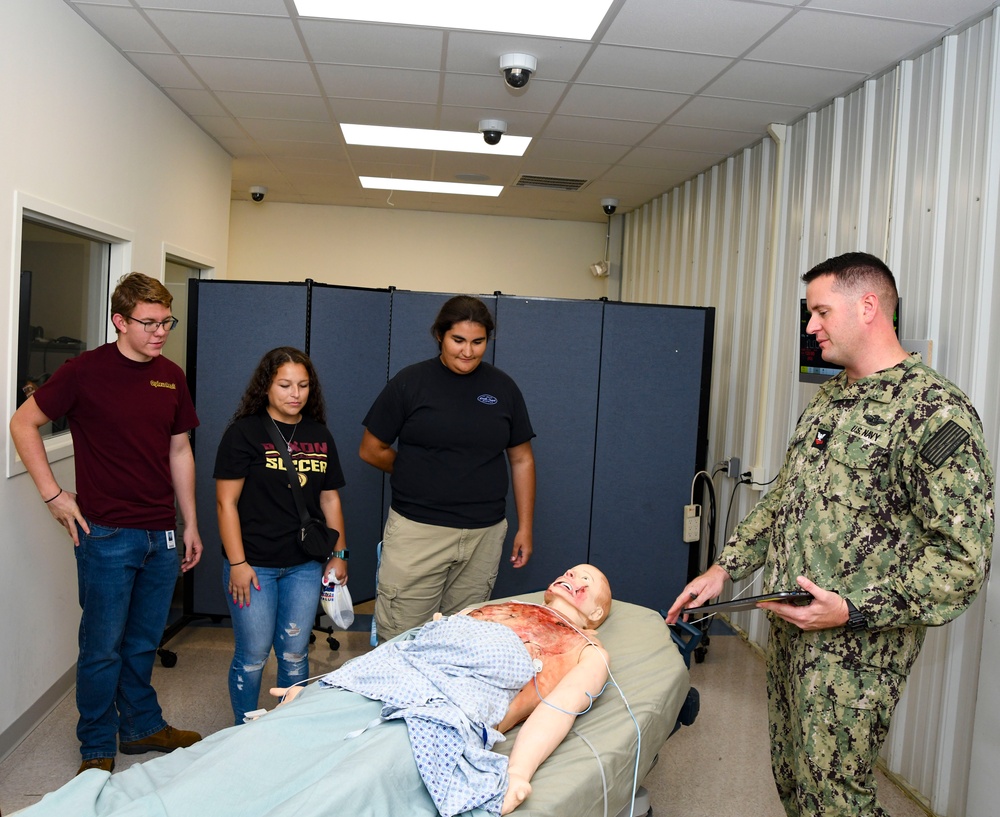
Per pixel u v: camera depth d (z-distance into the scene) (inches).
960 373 100.4
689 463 143.2
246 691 92.6
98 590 91.1
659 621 90.0
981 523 61.5
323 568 96.3
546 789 59.2
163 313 89.6
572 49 126.2
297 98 161.5
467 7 113.0
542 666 71.9
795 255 151.0
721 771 106.0
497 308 139.0
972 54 102.2
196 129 184.7
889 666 67.1
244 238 286.0
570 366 140.0
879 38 110.7
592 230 298.2
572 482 141.3
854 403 69.6
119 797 50.5
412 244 291.4
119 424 90.4
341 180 243.8
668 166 203.3
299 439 92.3
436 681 63.5
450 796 54.3
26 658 107.1
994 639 88.6
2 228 98.7
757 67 127.2
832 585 68.1
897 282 116.2
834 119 137.8
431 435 96.2
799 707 69.4
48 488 88.2
